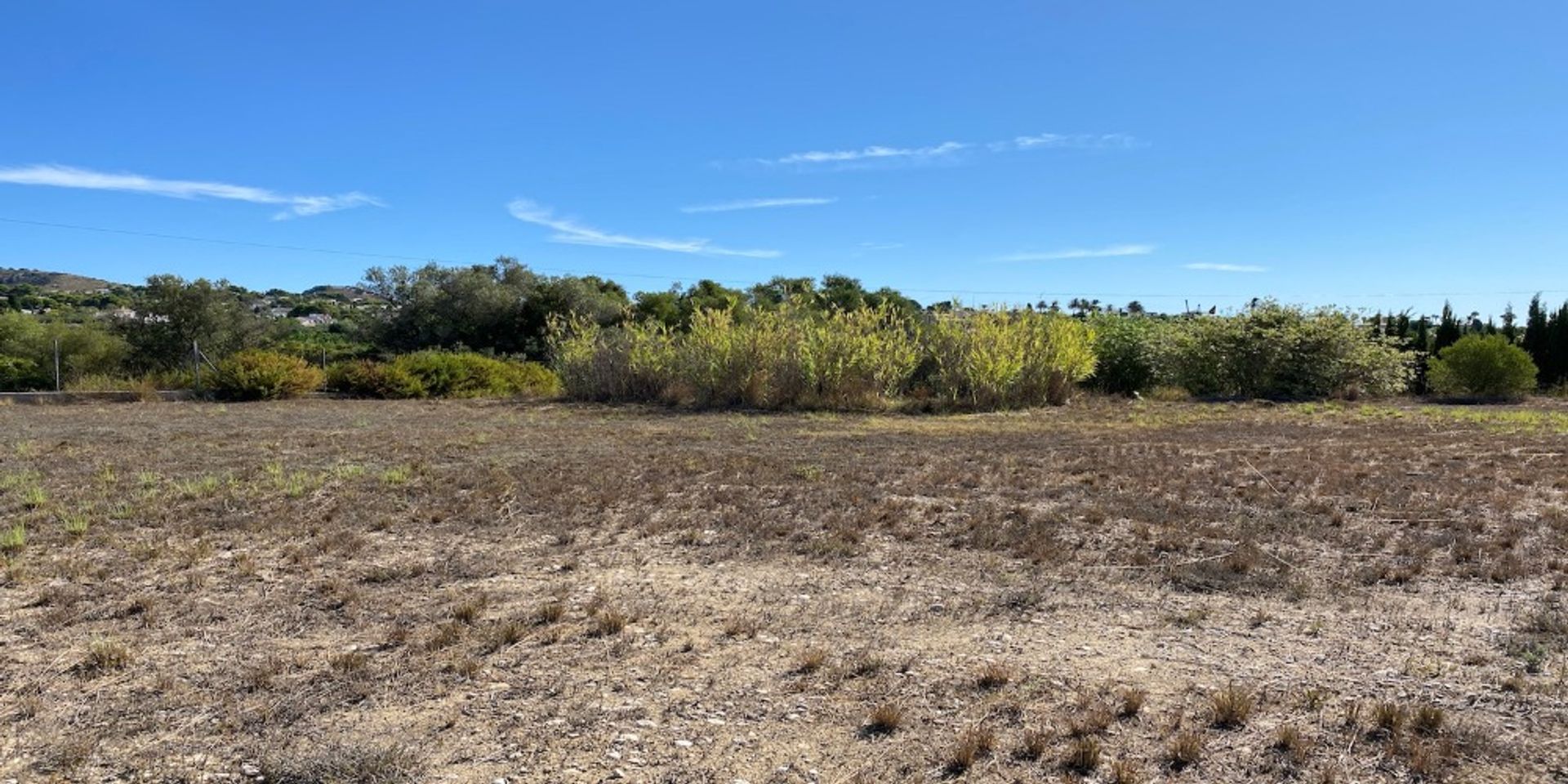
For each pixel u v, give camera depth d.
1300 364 22.48
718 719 3.55
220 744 3.30
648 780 3.06
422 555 6.09
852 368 19.12
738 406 19.14
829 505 7.77
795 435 13.68
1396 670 4.08
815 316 20.70
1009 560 6.02
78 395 21.08
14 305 41.88
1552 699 3.73
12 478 8.80
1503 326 32.16
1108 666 4.14
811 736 3.42
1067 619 4.83
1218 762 3.19
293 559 5.89
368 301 52.69
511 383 26.36
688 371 19.97
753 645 4.41
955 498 8.09
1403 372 22.91
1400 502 7.83
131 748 3.27
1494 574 5.52
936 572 5.73
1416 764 3.14
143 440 12.64
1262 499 7.99
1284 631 4.62
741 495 8.24
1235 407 19.73
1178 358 23.44
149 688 3.80
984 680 3.94
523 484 8.73
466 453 11.20
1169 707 3.66
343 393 23.75
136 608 4.86
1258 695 3.78
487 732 3.42
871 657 4.22
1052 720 3.55
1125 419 16.88
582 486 8.70
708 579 5.57
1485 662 4.14
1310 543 6.43
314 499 7.96
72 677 3.92
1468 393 23.23
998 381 18.77
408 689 3.82
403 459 10.62
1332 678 3.99
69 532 6.56
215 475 9.20
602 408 19.19
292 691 3.79
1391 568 5.74
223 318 32.62
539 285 43.94
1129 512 7.43
